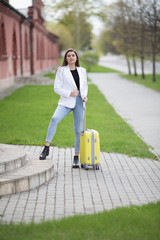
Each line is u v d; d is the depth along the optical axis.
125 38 32.59
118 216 3.76
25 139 8.16
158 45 26.39
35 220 3.84
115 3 31.86
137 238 3.27
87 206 4.32
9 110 13.28
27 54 30.08
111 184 5.23
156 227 3.52
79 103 5.95
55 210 4.17
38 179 5.03
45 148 5.85
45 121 10.88
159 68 57.81
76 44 68.56
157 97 18.67
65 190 4.91
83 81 5.86
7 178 4.72
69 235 3.31
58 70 5.83
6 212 4.08
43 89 21.69
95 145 5.88
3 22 20.31
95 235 3.32
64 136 8.62
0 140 8.04
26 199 4.52
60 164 6.28
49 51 49.91
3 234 3.36
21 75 27.42
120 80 32.19
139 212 3.96
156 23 22.91
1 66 20.48
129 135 9.02
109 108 14.30
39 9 35.25
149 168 6.16
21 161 5.34
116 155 7.03
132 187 5.11
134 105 15.45
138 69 56.03
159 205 4.21
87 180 5.39
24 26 28.06
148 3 22.39
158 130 9.87
